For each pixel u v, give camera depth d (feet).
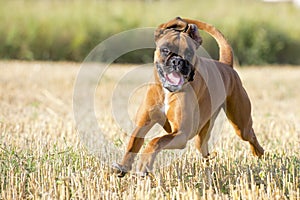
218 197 29.35
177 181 32.27
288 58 127.03
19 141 41.01
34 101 65.87
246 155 38.06
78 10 122.01
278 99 73.41
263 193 29.71
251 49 122.01
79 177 31.96
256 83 86.12
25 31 115.65
